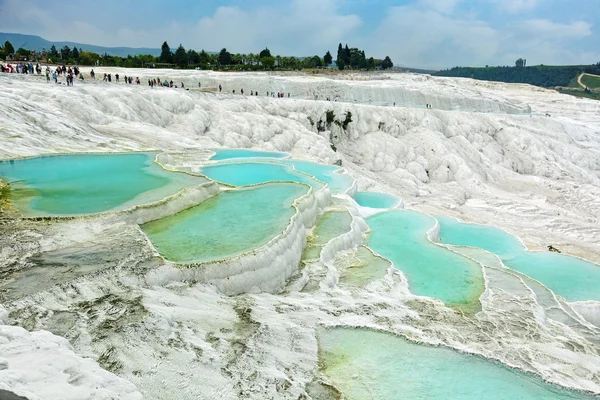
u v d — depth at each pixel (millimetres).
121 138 23953
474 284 13703
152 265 9500
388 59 117625
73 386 5070
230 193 16516
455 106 60562
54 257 9508
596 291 14938
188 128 30734
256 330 8664
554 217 32812
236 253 10875
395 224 19156
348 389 8117
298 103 40688
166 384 6449
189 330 8016
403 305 11766
